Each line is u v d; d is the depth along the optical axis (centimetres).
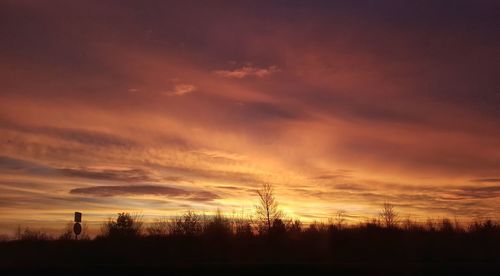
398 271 1847
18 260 2541
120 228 3303
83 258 2617
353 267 1880
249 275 1853
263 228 3372
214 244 3100
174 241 3159
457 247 2856
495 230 3142
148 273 1844
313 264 1952
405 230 3266
